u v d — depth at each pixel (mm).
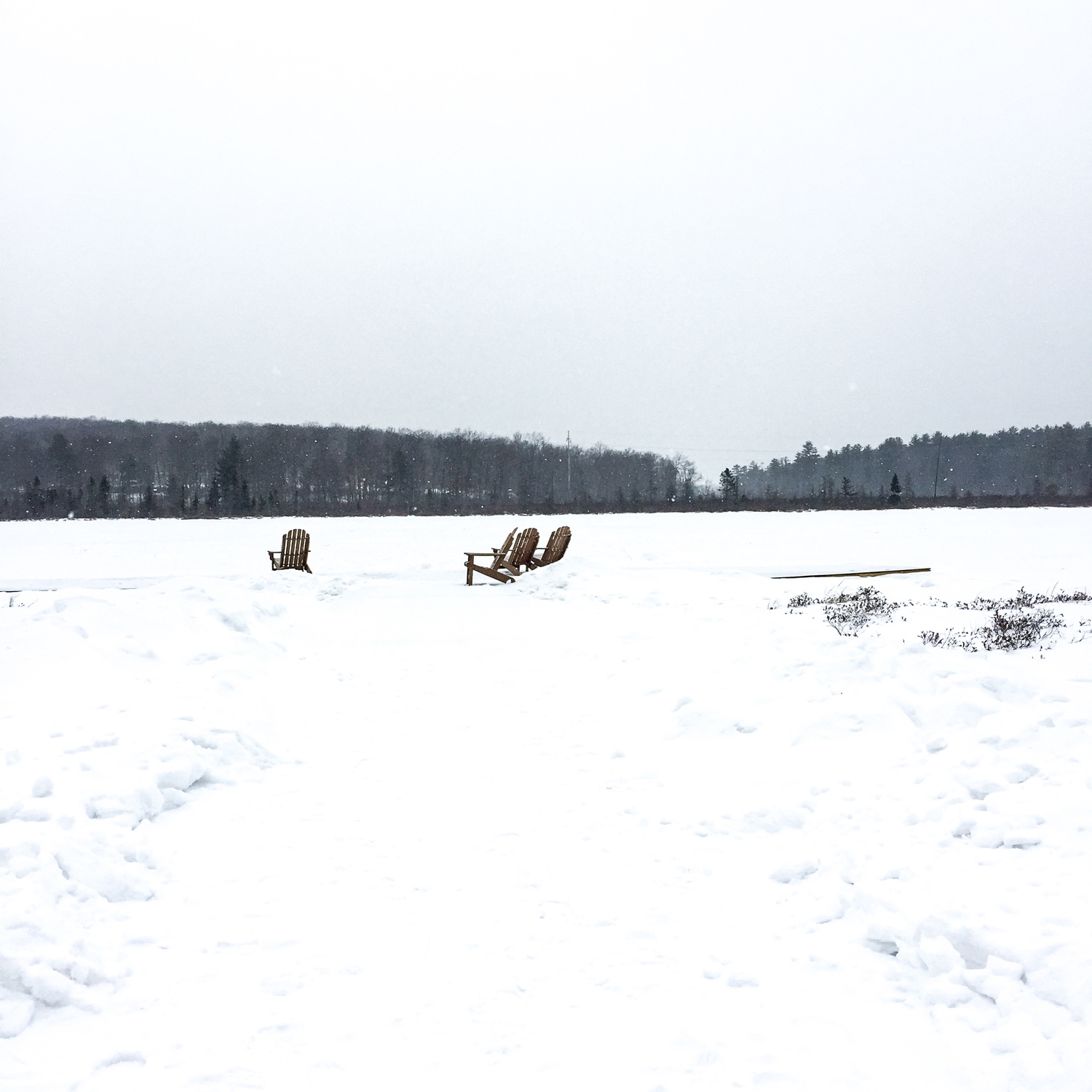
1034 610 11477
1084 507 75562
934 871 4230
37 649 8039
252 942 3928
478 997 3475
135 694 7488
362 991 3521
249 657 9617
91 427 155000
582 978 3629
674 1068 3012
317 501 107500
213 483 101625
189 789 5934
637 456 147750
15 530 52000
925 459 175625
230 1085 2916
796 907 4305
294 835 5207
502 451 138000
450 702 8586
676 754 6773
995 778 4965
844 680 7312
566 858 4898
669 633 10898
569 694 8875
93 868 4352
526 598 15578
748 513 68125
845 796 5414
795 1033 3217
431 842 5105
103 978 3551
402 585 17297
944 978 3459
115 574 23250
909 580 18094
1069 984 3158
